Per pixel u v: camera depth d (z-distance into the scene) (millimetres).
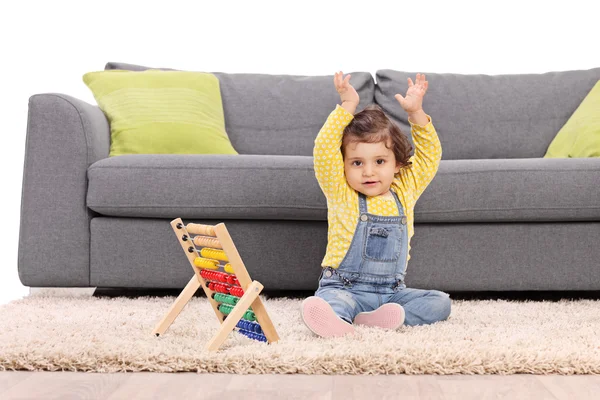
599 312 2170
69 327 1851
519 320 2018
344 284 1967
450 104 3201
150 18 3592
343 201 1985
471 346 1598
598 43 3547
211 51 3604
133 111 2941
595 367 1469
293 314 2117
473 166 2457
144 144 2863
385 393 1327
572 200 2408
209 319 2029
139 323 1943
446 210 2418
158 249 2482
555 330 1842
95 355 1529
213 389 1356
